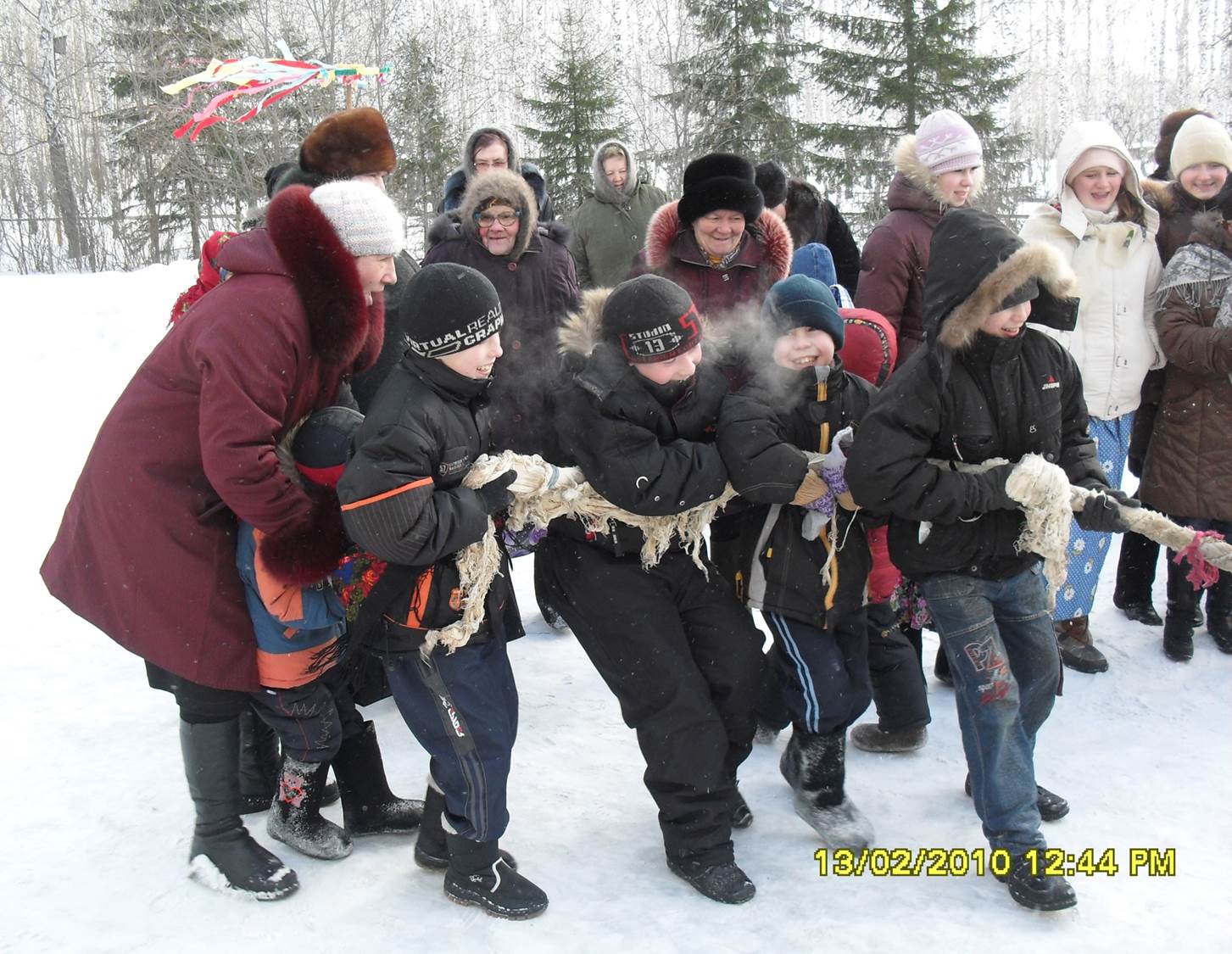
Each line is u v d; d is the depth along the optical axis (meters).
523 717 3.77
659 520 2.72
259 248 2.54
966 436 2.67
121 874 2.82
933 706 3.81
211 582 2.59
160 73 16.45
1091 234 3.94
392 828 3.05
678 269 3.84
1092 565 3.95
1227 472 3.95
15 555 5.48
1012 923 2.59
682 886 2.76
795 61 19.77
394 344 3.59
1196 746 3.44
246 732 3.11
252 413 2.42
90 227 21.00
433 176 18.09
